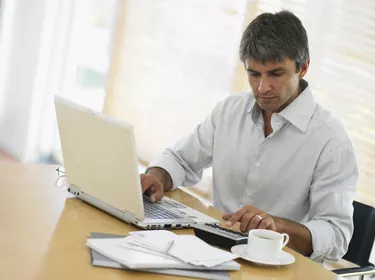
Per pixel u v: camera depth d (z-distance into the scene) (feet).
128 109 18.03
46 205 6.57
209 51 15.34
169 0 16.57
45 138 17.93
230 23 14.78
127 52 18.06
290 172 7.80
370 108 11.55
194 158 8.57
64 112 6.73
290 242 6.77
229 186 8.29
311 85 12.67
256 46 7.01
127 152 6.04
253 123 8.11
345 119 12.02
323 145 7.64
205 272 5.41
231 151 8.22
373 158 11.44
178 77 16.29
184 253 5.48
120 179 6.25
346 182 7.50
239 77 14.55
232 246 6.04
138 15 17.63
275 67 7.02
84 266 5.19
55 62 17.88
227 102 8.48
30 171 7.75
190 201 7.72
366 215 7.91
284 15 7.16
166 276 5.23
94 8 18.29
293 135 7.78
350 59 11.94
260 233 6.00
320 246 6.86
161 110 16.84
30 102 17.80
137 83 17.69
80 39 18.24
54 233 5.83
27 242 5.51
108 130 6.18
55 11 17.65
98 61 18.65
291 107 7.70
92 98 18.70
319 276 5.83
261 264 5.86
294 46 7.01
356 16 11.84
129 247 5.51
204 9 15.49
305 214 7.93
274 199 7.95
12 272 4.87
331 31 12.32
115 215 6.48
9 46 18.16
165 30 16.74
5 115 18.35
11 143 18.24
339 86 12.15
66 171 7.02
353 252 7.95
